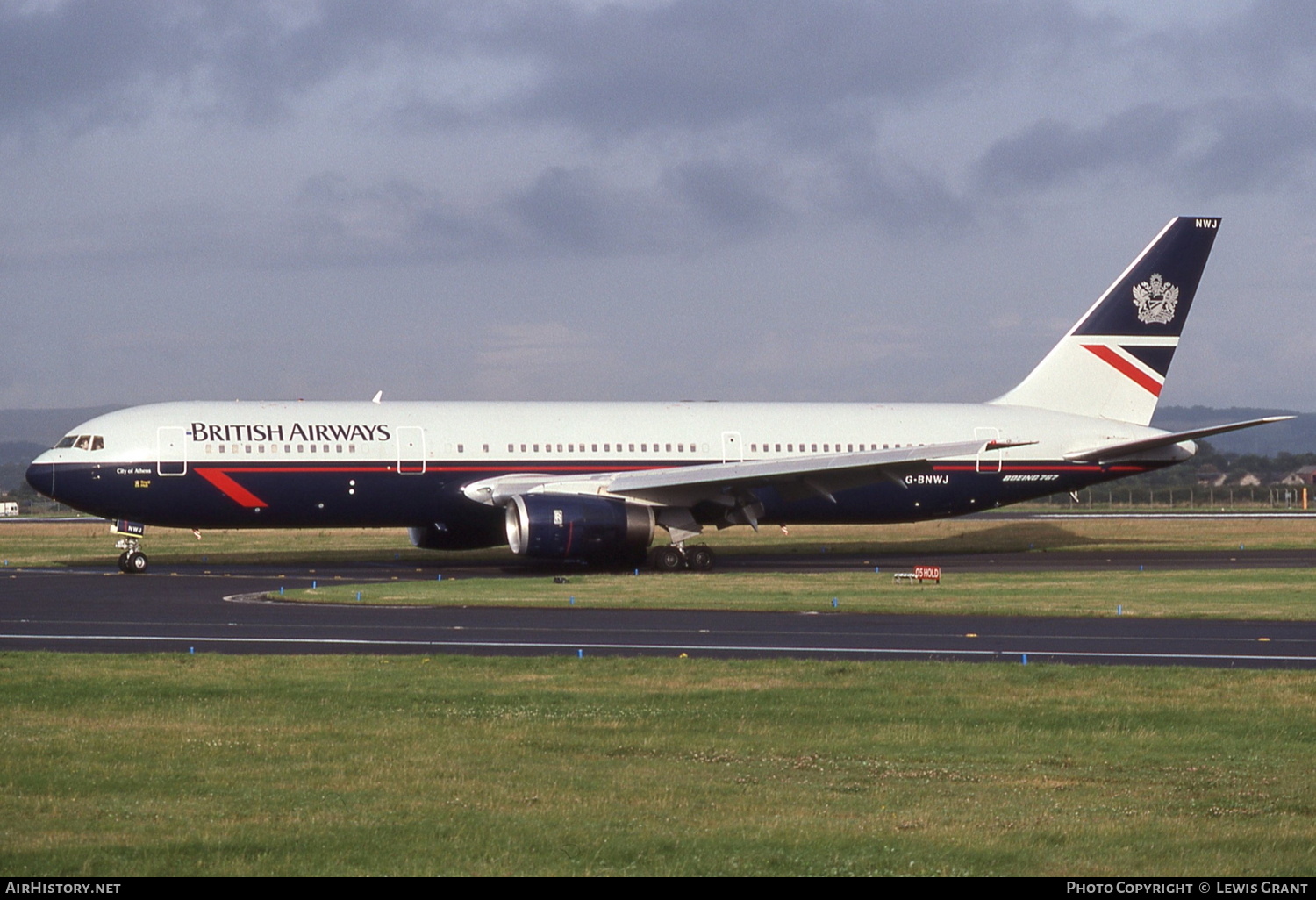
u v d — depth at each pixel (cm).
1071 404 15912
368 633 8062
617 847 3462
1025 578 12181
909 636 7944
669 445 14412
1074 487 15600
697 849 3459
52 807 3862
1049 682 6084
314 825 3662
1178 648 7431
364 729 5000
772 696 5700
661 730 5009
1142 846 3525
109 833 3594
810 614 9150
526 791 4066
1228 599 10144
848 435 14925
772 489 14650
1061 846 3516
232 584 11656
